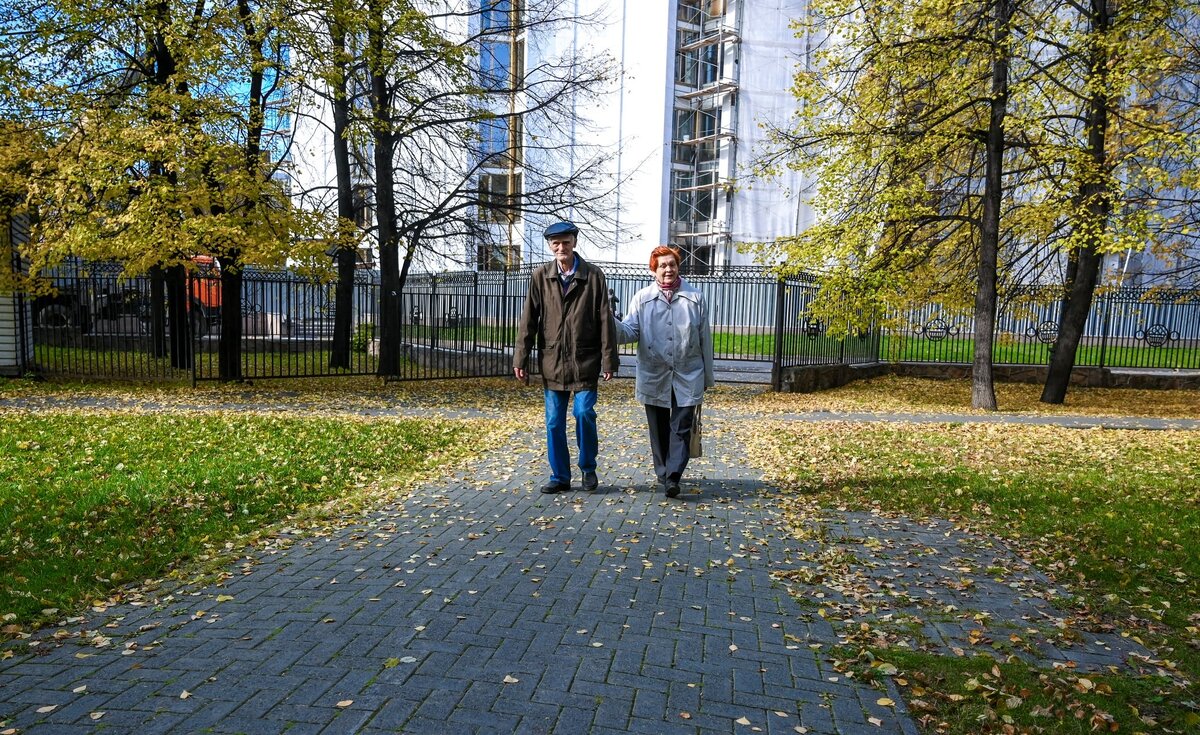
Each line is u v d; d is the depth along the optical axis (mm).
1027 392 15719
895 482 6750
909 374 18250
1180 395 15469
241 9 12953
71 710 2547
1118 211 11625
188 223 11383
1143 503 6102
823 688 2889
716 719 2621
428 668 2918
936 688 2906
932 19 11734
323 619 3412
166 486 5938
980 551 4824
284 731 2430
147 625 3340
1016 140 13586
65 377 13961
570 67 17297
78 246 11320
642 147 33250
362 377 15703
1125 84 11297
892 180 12992
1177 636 3480
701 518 5414
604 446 8508
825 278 13172
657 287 6020
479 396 13391
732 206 35281
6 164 12078
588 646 3182
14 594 3650
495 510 5555
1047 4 12562
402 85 15445
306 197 16859
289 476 6559
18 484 5938
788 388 14680
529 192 17188
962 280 14867
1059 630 3529
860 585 4094
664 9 32406
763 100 35031
